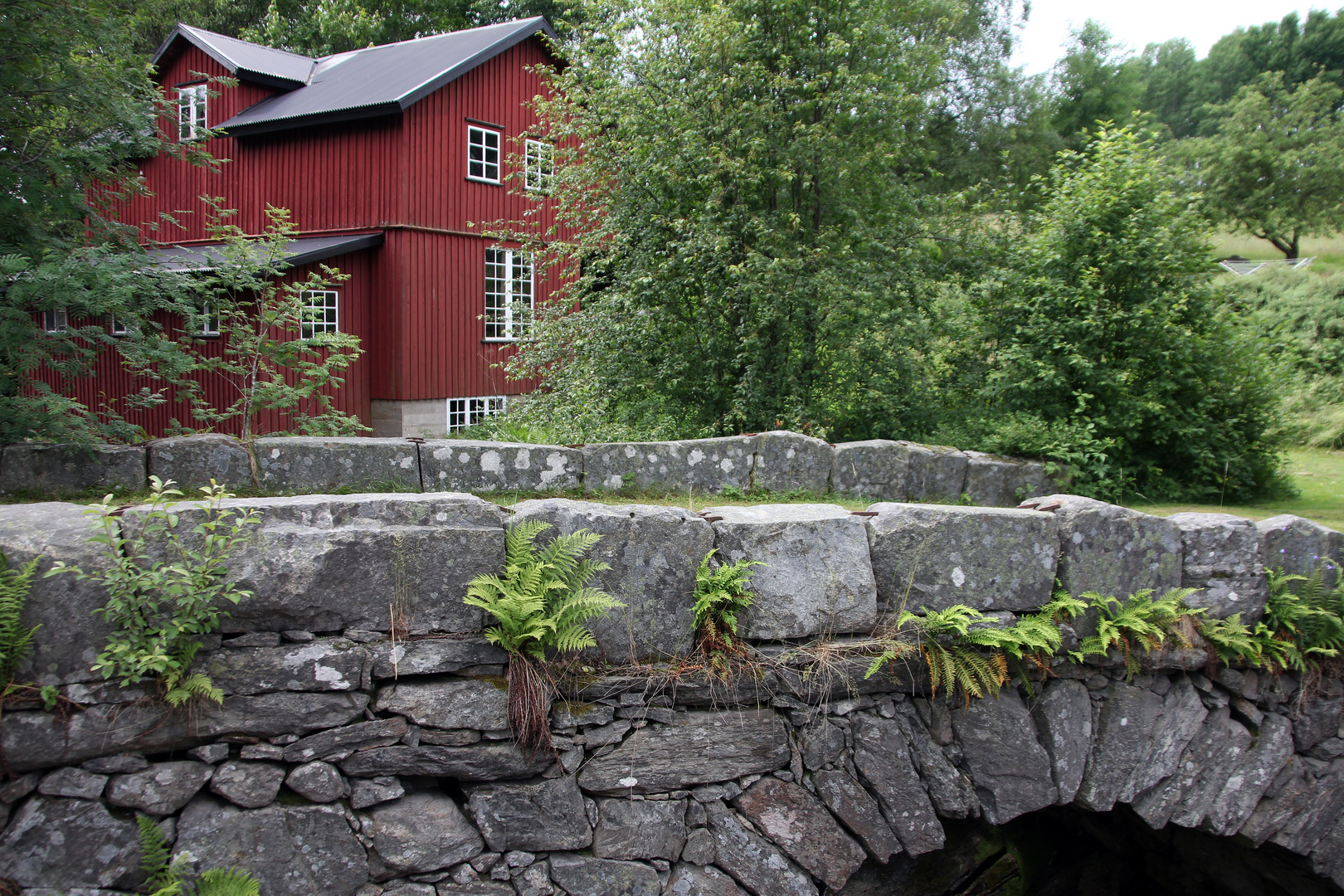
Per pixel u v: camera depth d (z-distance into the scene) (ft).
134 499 15.99
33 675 9.36
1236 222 91.20
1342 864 14.74
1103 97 87.20
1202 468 26.11
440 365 50.08
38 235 22.99
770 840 12.11
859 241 33.50
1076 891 18.22
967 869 16.40
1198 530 14.10
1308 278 59.77
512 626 10.82
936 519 12.94
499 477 19.17
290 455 17.37
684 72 32.32
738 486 21.57
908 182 37.81
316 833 10.30
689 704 11.96
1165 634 13.56
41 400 18.10
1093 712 13.58
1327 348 50.60
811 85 30.50
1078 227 27.37
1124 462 26.40
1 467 15.72
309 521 10.66
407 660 10.72
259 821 10.10
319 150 49.67
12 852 9.30
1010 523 13.12
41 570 9.39
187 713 9.87
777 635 12.34
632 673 11.69
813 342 32.91
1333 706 14.53
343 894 10.37
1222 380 26.71
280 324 29.68
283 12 86.89
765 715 12.15
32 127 24.32
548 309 35.83
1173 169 29.35
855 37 30.78
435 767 10.78
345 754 10.44
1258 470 26.68
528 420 35.32
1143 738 13.70
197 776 9.96
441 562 10.99
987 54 74.90
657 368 33.09
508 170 52.85
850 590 12.59
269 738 10.24
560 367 35.17
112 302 21.08
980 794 13.12
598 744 11.52
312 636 10.47
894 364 32.04
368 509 11.00
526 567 11.26
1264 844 15.61
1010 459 24.26
